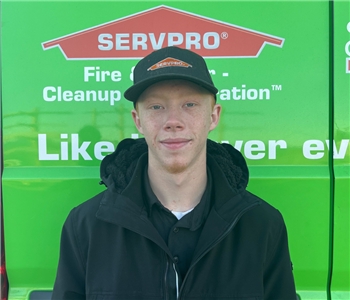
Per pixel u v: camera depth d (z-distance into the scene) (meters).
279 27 1.43
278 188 1.44
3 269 1.45
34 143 1.45
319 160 1.45
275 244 1.21
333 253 1.44
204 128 1.10
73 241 1.18
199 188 1.19
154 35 1.45
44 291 1.47
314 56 1.43
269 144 1.45
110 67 1.45
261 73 1.44
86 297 1.12
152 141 1.09
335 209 1.43
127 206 1.13
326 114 1.44
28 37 1.44
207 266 1.12
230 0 1.44
